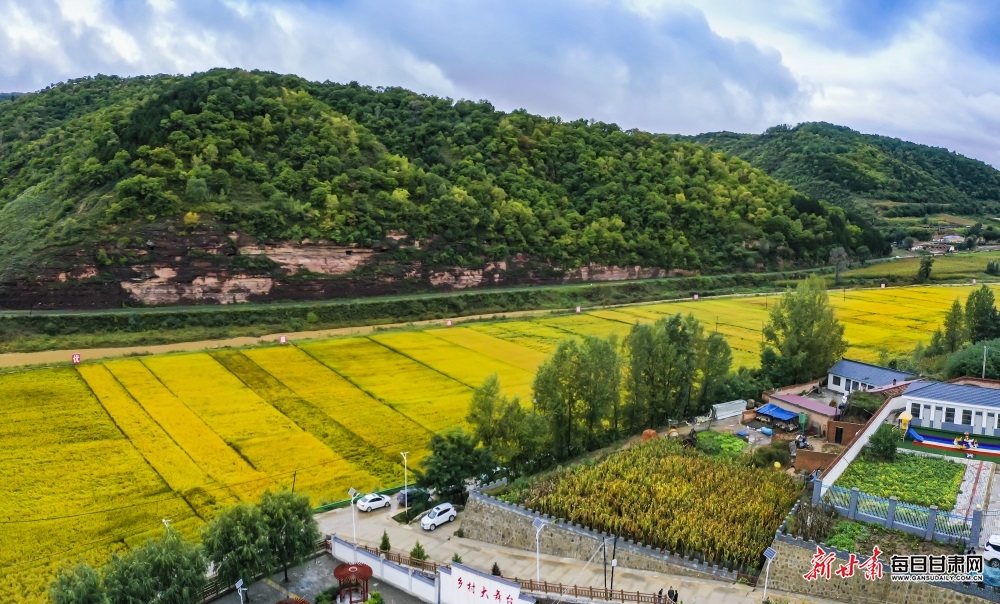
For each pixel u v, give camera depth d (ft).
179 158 516.73
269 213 508.94
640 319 508.12
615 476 197.98
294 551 174.81
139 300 458.50
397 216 572.10
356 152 608.60
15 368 347.15
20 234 476.13
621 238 652.89
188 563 156.76
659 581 152.35
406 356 398.62
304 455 259.39
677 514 169.99
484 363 387.55
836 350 305.12
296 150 575.38
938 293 587.27
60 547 193.88
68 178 513.04
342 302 510.99
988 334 340.59
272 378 349.20
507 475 231.50
